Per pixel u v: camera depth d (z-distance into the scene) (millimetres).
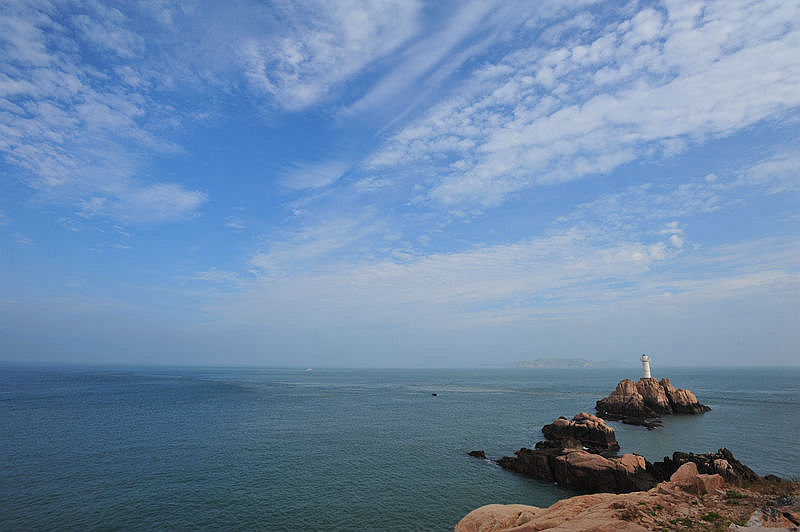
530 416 78438
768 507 16609
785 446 52781
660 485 19688
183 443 53094
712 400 105250
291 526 29375
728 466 33281
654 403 82562
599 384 177500
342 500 34156
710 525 15016
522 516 17188
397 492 35969
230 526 29250
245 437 57250
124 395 110625
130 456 46469
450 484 38094
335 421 71688
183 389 133000
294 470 41969
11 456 45750
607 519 15195
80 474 39906
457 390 144125
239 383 172000
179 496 34625
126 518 30359
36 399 98500
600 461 36688
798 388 147500
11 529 28391
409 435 59281
